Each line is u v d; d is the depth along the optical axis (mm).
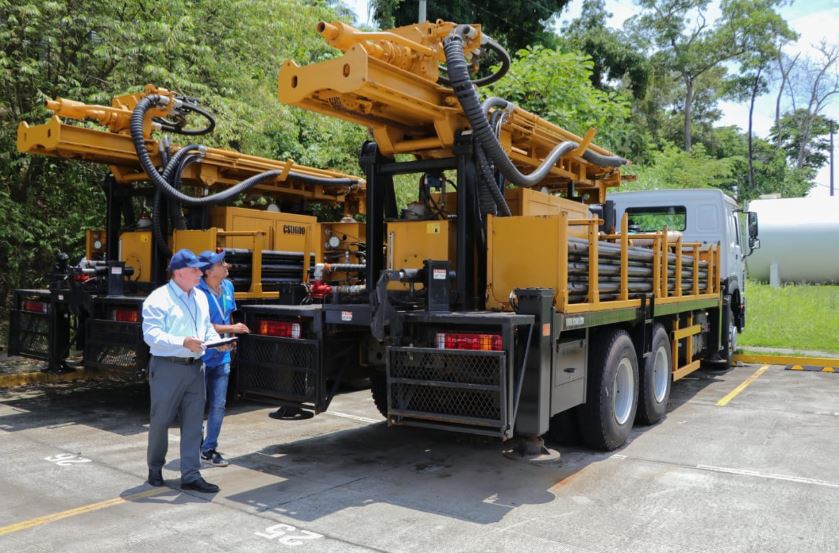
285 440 6238
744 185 44625
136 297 7426
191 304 4727
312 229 9383
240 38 12867
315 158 15531
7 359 10062
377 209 6027
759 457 5633
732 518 4230
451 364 4715
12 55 10266
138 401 7930
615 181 8461
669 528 4062
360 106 5363
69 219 11344
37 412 7297
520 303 4762
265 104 12992
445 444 6105
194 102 8508
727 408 7684
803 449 5883
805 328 13836
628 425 6086
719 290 9547
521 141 6480
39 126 7527
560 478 5070
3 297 11172
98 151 7652
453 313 4883
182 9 11602
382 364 5848
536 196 6297
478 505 4469
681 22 45000
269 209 9266
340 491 4762
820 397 8344
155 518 4195
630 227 9805
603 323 5602
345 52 4918
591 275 5426
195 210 8375
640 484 4914
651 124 45125
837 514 4301
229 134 11609
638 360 6555
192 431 4719
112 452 5727
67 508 4371
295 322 5594
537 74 18828
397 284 5918
